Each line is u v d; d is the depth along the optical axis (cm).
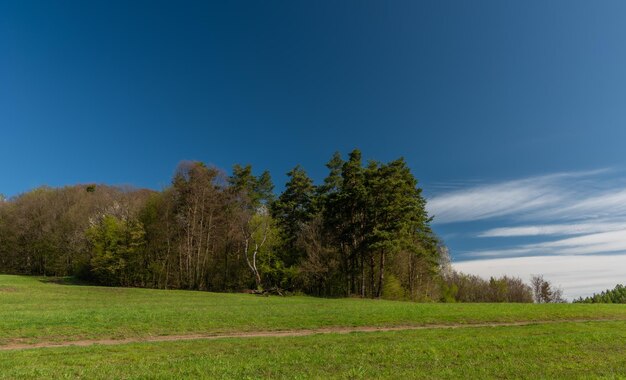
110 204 7300
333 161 6769
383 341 1731
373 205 5762
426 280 6981
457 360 1350
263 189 7506
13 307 2814
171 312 2644
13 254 8106
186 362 1274
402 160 5916
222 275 6469
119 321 2219
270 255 6225
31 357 1346
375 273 6456
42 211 8094
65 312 2512
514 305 3738
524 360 1361
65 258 7375
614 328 2288
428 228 6431
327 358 1356
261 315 2597
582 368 1254
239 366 1223
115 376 1088
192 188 6278
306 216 6588
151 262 6372
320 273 5831
